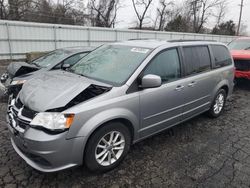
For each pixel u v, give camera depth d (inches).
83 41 811.4
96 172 116.6
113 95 113.8
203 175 120.3
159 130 143.6
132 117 121.6
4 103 211.9
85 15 1457.9
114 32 879.7
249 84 331.0
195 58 164.9
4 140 145.8
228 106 239.6
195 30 1780.3
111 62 140.6
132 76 122.9
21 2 1166.3
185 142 154.9
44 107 101.5
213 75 179.8
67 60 229.3
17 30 676.7
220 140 160.4
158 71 136.1
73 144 101.9
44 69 215.5
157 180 115.1
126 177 116.5
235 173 123.1
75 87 114.7
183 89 150.3
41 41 727.1
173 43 150.9
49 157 98.4
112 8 1462.8
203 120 195.8
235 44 359.6
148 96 127.7
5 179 110.5
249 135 170.2
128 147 126.2
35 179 111.6
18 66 224.8
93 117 105.6
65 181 111.5
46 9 1326.3
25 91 119.4
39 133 98.0
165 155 137.6
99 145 113.0
